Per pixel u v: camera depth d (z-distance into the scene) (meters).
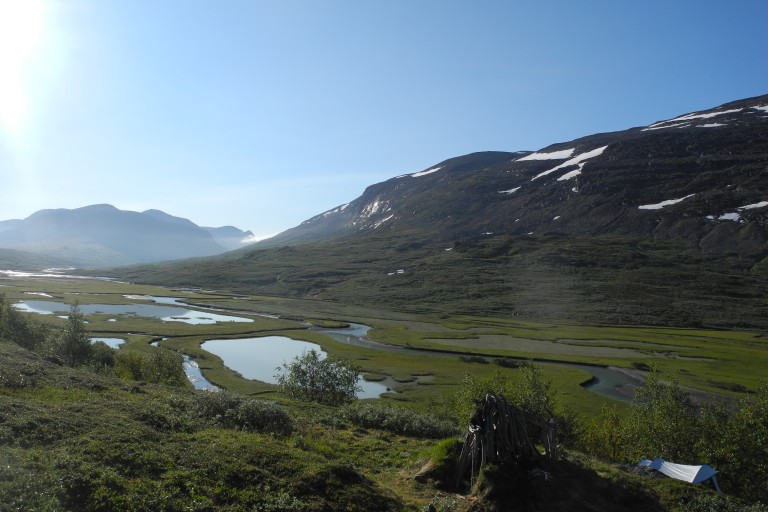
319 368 60.12
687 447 38.12
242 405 26.66
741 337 136.50
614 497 20.72
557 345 121.88
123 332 115.31
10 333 62.81
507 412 21.53
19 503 12.94
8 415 17.97
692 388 81.50
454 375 87.88
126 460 16.73
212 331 124.50
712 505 20.78
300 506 16.02
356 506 17.02
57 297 183.50
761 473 33.16
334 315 170.62
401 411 35.38
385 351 111.50
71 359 54.09
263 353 103.94
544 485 19.70
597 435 44.97
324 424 32.22
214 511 15.11
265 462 18.66
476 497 19.34
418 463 23.30
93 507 13.89
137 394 28.61
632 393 80.81
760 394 39.62
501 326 152.00
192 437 20.59
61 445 16.84
